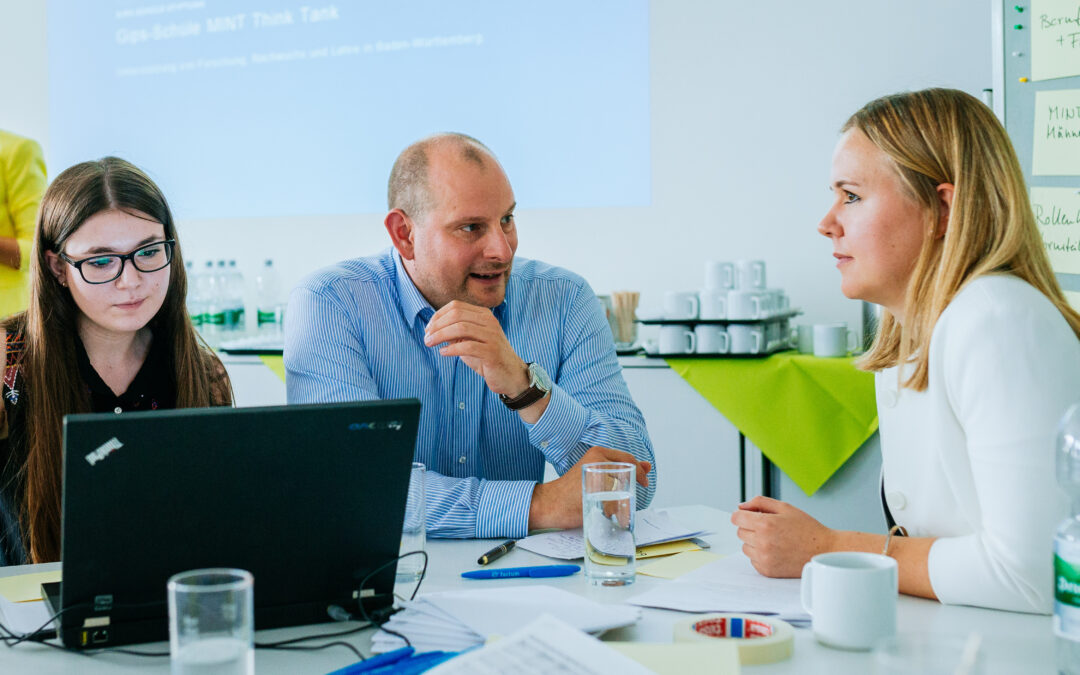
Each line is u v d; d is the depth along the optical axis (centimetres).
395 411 93
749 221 303
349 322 161
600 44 313
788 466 260
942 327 111
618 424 158
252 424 89
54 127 386
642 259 316
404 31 335
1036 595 97
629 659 78
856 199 119
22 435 147
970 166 112
